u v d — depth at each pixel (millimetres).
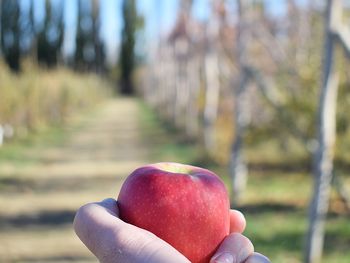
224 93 14859
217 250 1499
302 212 7766
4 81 15828
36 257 6215
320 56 8953
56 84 24750
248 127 9969
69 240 6941
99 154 15359
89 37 65750
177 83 22516
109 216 1437
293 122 8031
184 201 1475
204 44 13828
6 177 10984
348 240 6391
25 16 46688
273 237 6492
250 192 9102
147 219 1462
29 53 45250
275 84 9578
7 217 7973
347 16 8797
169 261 1294
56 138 18812
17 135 17172
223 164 11906
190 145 16250
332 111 5355
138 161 13992
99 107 44562
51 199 9305
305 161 11023
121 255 1336
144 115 33812
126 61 81312
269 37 11461
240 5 8109
